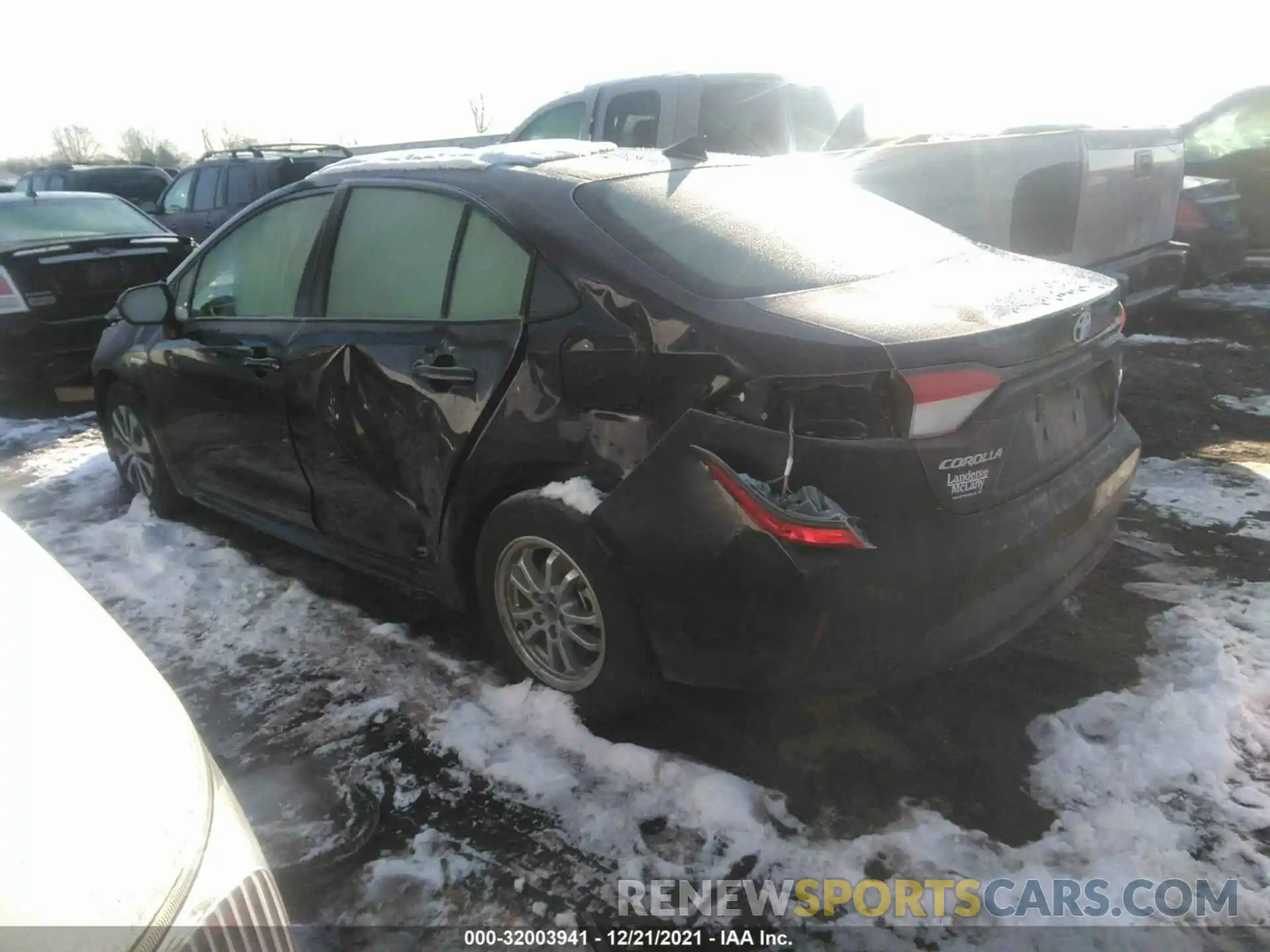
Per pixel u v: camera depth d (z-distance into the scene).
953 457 2.41
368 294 3.42
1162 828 2.46
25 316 6.62
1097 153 5.82
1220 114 9.95
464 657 3.37
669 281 2.68
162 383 4.33
